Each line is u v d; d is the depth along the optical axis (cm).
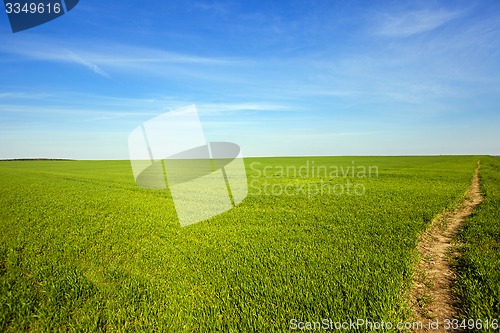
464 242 1139
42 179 4056
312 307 664
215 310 663
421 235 1258
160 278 862
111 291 789
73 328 623
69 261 1035
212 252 1076
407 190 2508
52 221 1627
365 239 1185
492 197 2053
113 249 1142
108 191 2838
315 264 916
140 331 604
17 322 657
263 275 851
